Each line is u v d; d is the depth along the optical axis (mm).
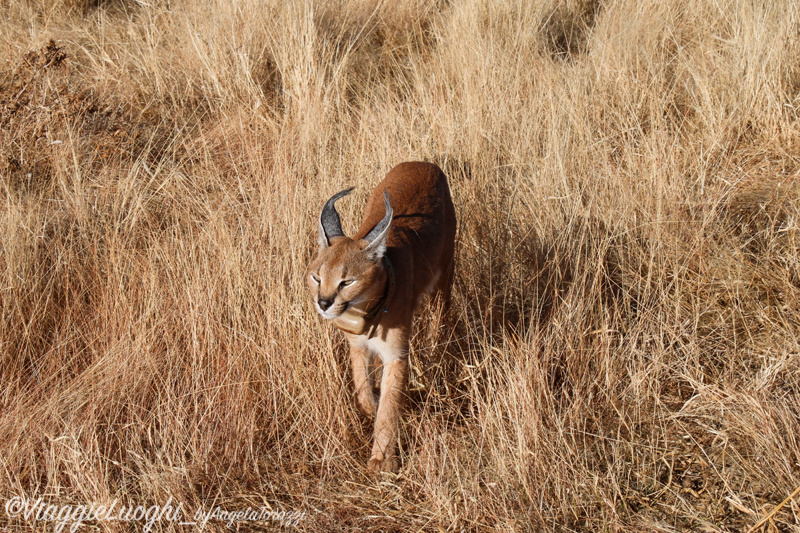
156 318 8891
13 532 7062
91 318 9258
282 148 12203
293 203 9969
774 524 6793
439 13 17078
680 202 10992
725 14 15445
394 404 8141
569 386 8648
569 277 9961
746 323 9445
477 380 8883
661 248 10297
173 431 7855
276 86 14859
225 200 10984
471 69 13984
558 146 11766
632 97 13695
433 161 11766
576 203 10438
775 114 12750
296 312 8680
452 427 8414
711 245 10383
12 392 8336
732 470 7605
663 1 16000
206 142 13047
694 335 9062
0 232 9711
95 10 18391
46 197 11539
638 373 8578
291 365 8500
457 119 12773
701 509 7219
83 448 7605
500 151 12312
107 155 12430
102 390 8086
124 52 15648
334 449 8008
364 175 11133
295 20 14656
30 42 15586
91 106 12891
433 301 9602
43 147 12234
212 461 7773
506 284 9898
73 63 15242
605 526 7086
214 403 8172
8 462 7469
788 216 10680
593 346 8984
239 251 9367
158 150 13148
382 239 7273
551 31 16688
